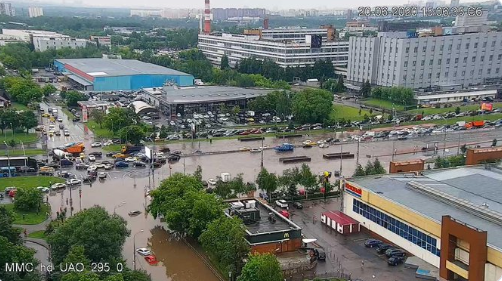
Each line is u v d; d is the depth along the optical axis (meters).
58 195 135.38
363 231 117.88
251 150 183.00
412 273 96.94
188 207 107.38
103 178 149.62
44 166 156.50
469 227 88.12
